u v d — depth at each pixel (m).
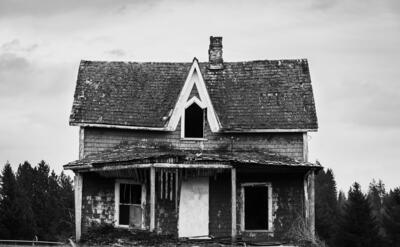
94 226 30.23
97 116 31.50
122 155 29.73
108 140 31.61
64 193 86.25
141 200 30.27
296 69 33.91
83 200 30.41
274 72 33.91
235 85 33.56
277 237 30.19
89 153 31.41
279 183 30.64
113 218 30.41
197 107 32.09
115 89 33.03
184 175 29.52
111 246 28.08
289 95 32.62
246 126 31.22
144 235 28.12
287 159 29.86
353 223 63.00
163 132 31.72
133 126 31.39
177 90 33.19
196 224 30.19
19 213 67.56
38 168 86.44
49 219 76.50
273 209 30.45
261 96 32.78
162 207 30.08
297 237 29.23
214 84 33.66
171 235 28.08
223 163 28.22
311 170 29.62
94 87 33.00
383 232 74.94
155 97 32.91
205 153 30.27
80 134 31.42
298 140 31.23
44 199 79.44
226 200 30.52
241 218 30.42
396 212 69.31
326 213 67.94
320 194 88.75
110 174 29.97
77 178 30.11
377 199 108.62
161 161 27.83
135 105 32.38
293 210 30.31
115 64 34.41
